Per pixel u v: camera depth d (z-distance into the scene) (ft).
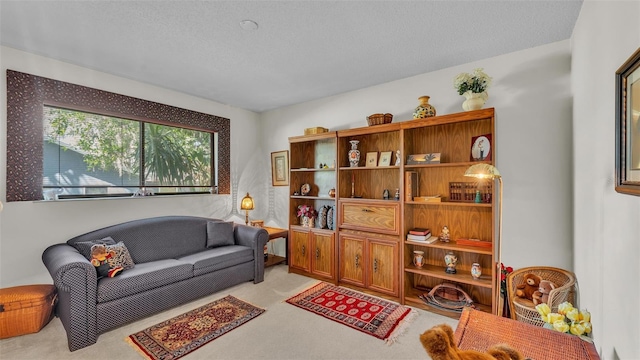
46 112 8.88
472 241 8.63
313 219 12.21
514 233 8.29
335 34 7.32
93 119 9.84
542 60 7.91
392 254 9.57
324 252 11.43
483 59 8.80
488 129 8.71
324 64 9.18
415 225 10.07
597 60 5.20
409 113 10.28
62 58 8.70
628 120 3.70
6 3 5.96
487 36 7.44
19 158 8.11
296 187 12.97
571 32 7.22
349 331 7.57
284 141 14.21
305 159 13.32
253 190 14.88
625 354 3.86
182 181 12.31
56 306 8.08
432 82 9.78
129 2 5.97
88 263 7.11
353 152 10.95
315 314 8.52
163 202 11.41
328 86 11.23
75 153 9.46
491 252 7.89
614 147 4.32
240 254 10.71
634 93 3.55
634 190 3.42
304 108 13.39
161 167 11.62
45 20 6.64
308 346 6.91
